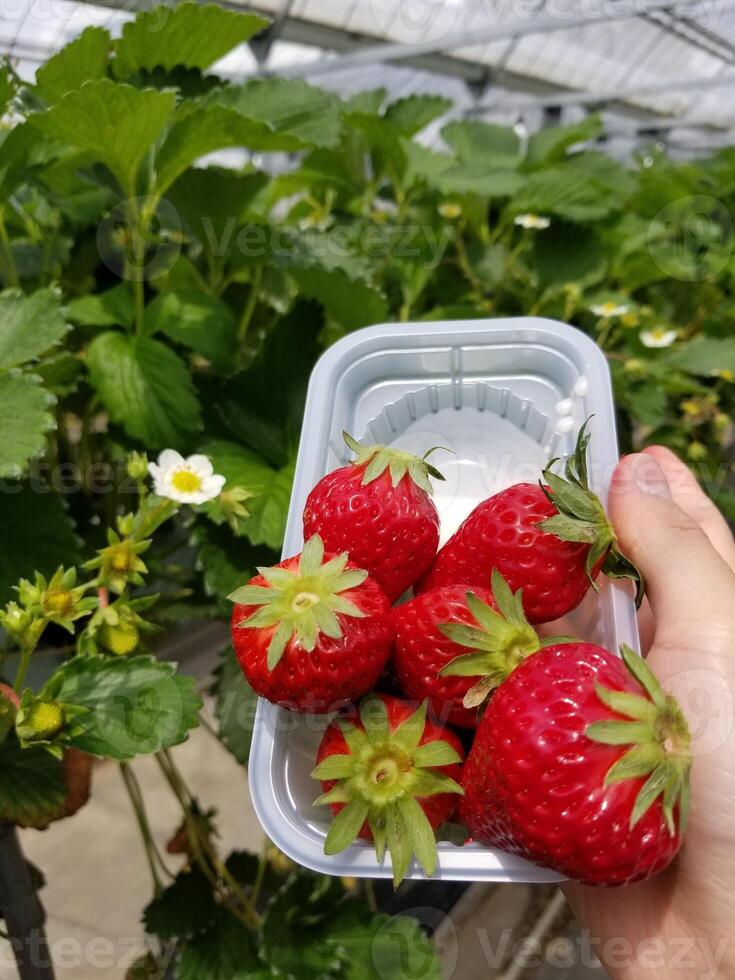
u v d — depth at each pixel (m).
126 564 0.23
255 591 0.17
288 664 0.17
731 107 1.40
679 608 0.23
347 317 0.38
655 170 0.68
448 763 0.17
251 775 0.18
